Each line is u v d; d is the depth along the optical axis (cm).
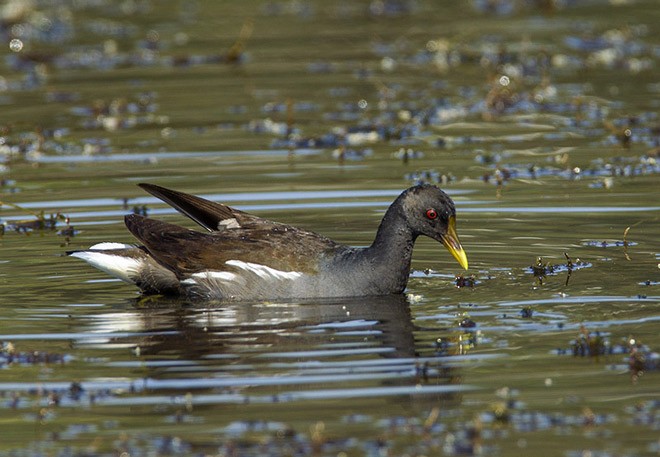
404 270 1319
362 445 898
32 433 930
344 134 2156
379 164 1989
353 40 3053
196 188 1816
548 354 1093
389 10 3422
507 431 921
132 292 1366
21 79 2709
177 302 1319
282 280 1318
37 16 3338
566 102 2420
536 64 2733
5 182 1905
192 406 977
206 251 1345
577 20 3167
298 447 890
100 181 1897
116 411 970
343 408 967
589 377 1032
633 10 3269
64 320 1235
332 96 2514
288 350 1115
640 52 2805
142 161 2030
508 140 2159
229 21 3312
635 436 906
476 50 2864
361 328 1186
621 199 1730
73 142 2181
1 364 1087
